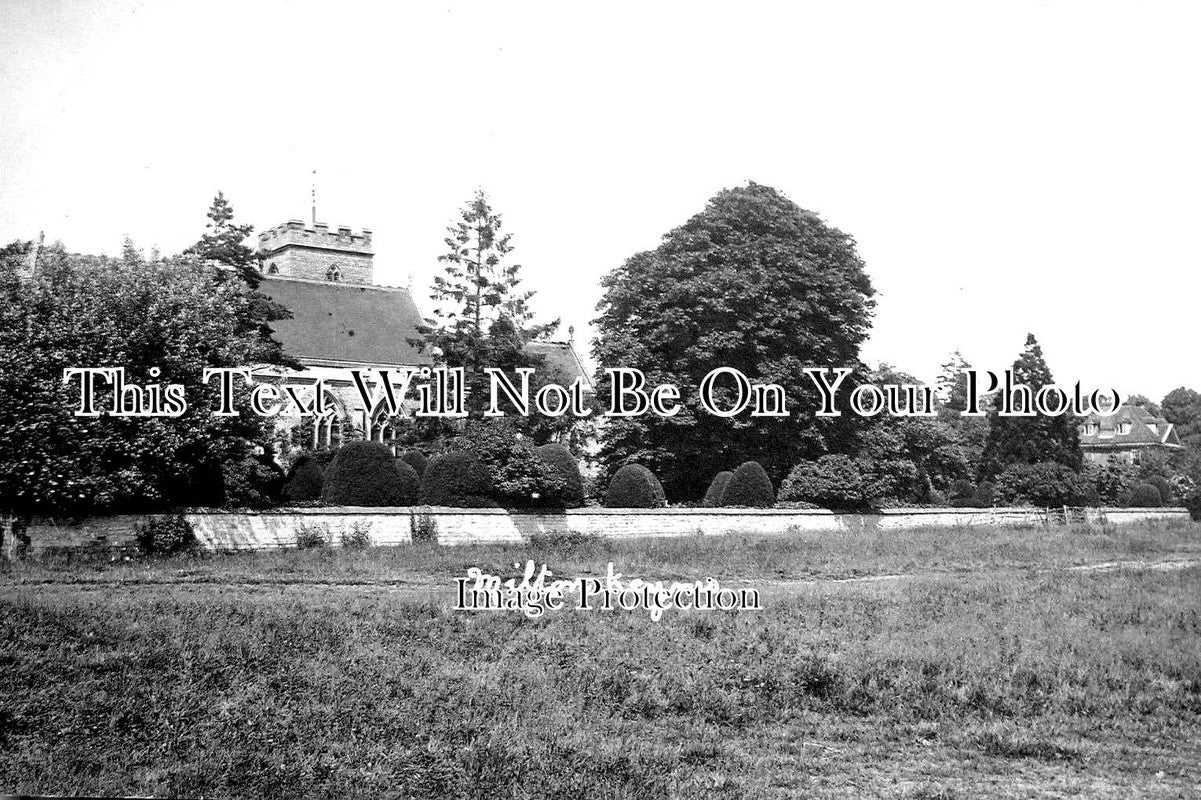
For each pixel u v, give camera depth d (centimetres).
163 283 3428
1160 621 2238
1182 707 1655
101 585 2536
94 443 3092
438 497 3806
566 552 3331
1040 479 6044
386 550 3250
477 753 1345
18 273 3231
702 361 5250
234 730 1407
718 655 1852
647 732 1490
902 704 1636
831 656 1850
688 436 5222
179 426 3291
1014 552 3716
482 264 5506
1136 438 8800
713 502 4791
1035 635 2072
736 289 5169
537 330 5606
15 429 3008
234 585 2583
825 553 3516
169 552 3088
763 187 5566
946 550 3716
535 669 1722
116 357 3203
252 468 3775
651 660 1809
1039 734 1509
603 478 5334
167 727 1416
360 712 1487
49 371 3109
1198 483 7181
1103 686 1734
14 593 2341
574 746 1384
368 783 1260
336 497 3706
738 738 1489
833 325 5425
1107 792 1291
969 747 1463
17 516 3020
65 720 1434
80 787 1233
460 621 2080
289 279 7556
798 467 4916
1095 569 3284
